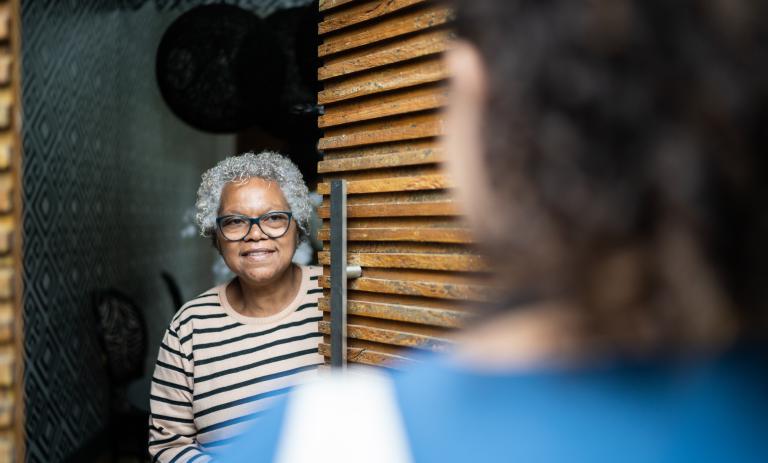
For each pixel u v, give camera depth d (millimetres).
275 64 3369
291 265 1720
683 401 279
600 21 284
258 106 3436
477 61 333
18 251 1410
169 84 3365
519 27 312
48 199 3410
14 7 1394
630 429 277
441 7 872
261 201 1553
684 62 278
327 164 1070
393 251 990
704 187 274
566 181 297
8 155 1389
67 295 3650
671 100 280
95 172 4113
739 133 275
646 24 282
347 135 1041
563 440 282
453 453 298
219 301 1644
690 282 277
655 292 285
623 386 285
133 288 4844
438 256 908
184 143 6258
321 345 1131
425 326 941
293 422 344
